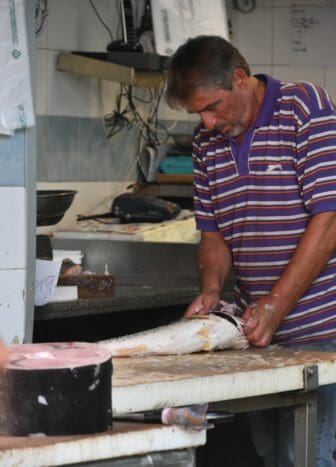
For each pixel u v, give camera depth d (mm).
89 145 5410
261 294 3340
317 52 6371
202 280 3420
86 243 4645
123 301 3881
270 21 6387
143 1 5645
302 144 3154
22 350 2088
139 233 4652
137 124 5785
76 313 3719
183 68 3109
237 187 3285
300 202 3209
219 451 4078
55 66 5152
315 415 2773
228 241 3410
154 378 2398
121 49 5152
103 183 5535
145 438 2074
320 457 3178
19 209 3350
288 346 3271
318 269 3156
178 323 3016
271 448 3227
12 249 3330
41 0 5031
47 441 1951
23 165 3348
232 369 2570
